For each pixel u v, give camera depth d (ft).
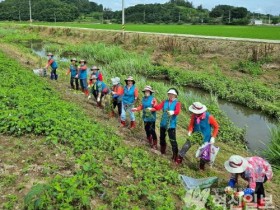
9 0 465.47
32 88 46.47
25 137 30.81
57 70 82.28
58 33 198.90
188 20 370.12
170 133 32.86
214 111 51.26
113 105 45.19
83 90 59.16
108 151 30.37
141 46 130.21
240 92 68.80
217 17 379.55
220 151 40.57
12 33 205.87
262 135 49.65
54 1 470.39
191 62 100.68
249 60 93.50
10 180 23.32
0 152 27.78
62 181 21.99
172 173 28.43
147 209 22.38
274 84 75.56
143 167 28.48
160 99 57.11
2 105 35.88
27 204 20.15
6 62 66.44
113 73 77.61
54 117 33.27
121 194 22.62
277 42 102.27
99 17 478.59
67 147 28.78
